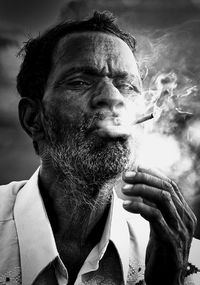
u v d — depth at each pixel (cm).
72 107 109
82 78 111
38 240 112
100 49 114
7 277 111
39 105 122
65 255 115
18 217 119
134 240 125
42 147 121
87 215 112
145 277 110
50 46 120
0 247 115
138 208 100
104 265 115
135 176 101
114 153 104
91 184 109
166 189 104
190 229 109
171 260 106
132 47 127
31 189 121
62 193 113
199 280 128
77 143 107
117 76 113
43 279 111
